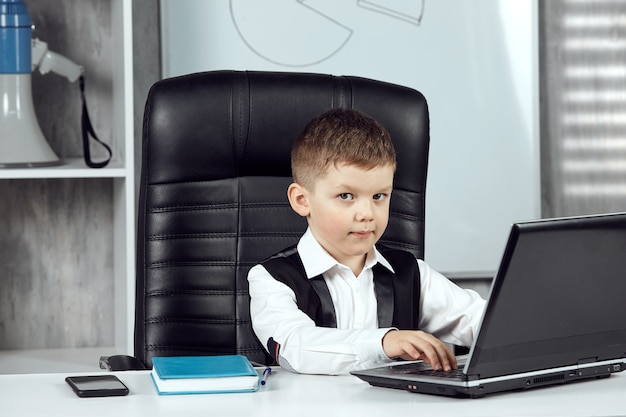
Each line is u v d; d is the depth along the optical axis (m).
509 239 1.33
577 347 1.50
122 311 2.74
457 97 3.02
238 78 2.08
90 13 2.88
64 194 2.91
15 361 2.75
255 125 2.07
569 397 1.43
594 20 3.10
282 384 1.53
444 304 1.95
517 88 3.04
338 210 1.76
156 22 2.85
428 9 2.98
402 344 1.54
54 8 2.86
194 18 2.86
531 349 1.44
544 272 1.39
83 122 2.61
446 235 3.05
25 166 2.58
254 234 2.08
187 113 2.05
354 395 1.44
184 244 2.06
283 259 1.86
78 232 2.93
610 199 3.15
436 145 3.02
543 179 3.12
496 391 1.44
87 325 2.96
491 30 3.02
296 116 2.09
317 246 1.86
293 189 1.87
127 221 2.56
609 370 1.55
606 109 3.13
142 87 2.86
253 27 2.89
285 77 2.11
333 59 2.94
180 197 2.06
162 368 1.49
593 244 1.42
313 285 1.84
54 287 2.93
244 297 2.07
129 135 2.54
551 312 1.43
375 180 1.75
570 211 3.14
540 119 3.10
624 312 1.52
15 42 2.57
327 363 1.60
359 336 1.60
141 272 2.07
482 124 3.04
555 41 3.09
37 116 2.87
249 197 2.09
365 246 1.77
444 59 3.00
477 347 1.39
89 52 2.89
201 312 2.07
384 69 2.97
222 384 1.46
